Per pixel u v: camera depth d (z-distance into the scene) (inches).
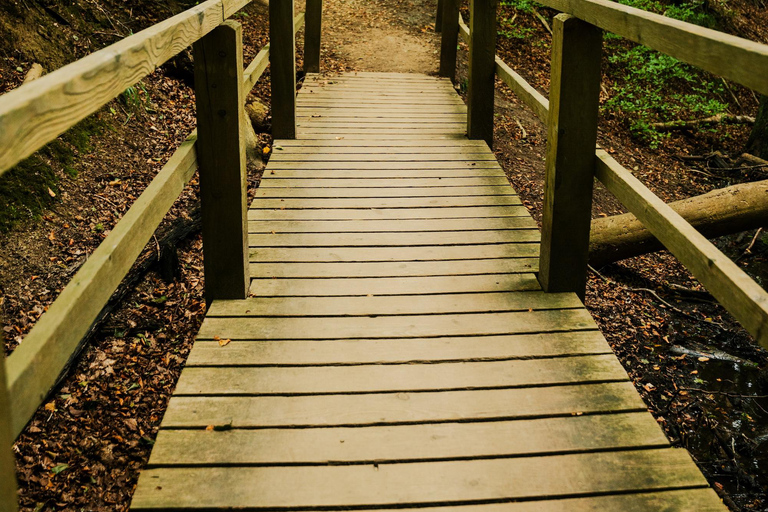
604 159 113.4
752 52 58.5
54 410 130.6
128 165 202.7
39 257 159.6
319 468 82.7
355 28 362.0
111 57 59.6
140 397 138.0
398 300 123.2
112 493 117.5
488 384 99.3
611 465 84.0
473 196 171.8
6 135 40.0
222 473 81.4
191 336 155.6
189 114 239.1
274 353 106.0
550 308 120.8
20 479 116.6
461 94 291.9
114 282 69.9
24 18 208.8
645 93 366.9
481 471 82.8
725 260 71.3
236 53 109.2
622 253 206.1
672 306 201.2
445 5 284.5
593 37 109.4
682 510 77.0
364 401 95.2
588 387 99.2
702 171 311.1
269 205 163.9
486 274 133.4
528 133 284.4
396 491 79.4
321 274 132.4
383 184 178.5
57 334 54.3
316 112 241.3
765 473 141.0
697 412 158.1
